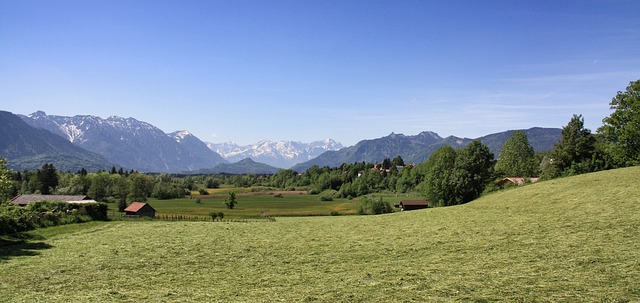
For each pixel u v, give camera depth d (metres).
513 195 51.09
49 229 43.31
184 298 18.06
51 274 23.36
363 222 48.22
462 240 29.66
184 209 114.38
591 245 23.30
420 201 99.50
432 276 20.06
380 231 38.56
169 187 158.62
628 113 62.59
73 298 18.28
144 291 19.48
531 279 18.06
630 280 16.53
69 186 147.88
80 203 57.34
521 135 113.94
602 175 48.50
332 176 184.88
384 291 17.78
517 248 25.08
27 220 42.75
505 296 15.95
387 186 166.00
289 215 97.94
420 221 43.66
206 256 28.50
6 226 38.41
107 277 22.66
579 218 31.80
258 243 33.78
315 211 108.19
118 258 27.97
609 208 32.97
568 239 25.69
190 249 31.23
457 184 80.25
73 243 34.62
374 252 27.91
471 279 18.91
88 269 24.69
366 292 17.78
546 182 54.62
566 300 14.95
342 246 31.02
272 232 41.09
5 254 29.52
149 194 151.25
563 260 20.86
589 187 43.03
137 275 23.12
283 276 22.14
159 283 21.20
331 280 20.59
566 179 52.22
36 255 29.23
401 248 28.64
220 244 33.50
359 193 154.88
